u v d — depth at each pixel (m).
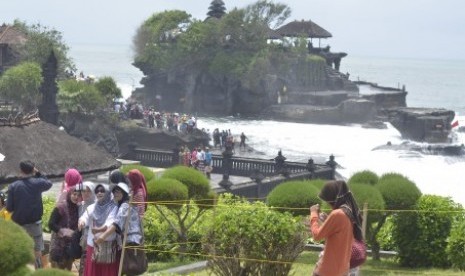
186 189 22.27
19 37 111.12
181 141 89.62
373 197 23.20
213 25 155.12
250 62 152.25
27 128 26.91
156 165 62.22
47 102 61.44
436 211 23.64
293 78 156.75
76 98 78.31
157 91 158.75
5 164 24.77
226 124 137.62
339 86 161.38
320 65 159.50
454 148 104.75
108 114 82.38
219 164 60.94
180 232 22.36
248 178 59.16
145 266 15.59
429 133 118.06
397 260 24.30
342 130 132.88
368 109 145.62
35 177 17.09
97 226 15.37
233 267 16.30
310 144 112.88
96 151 28.06
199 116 150.75
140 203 15.50
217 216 16.75
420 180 81.44
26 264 12.27
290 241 16.25
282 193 23.98
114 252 15.32
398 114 123.75
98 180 30.80
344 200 12.40
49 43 108.62
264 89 152.00
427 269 23.19
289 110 147.75
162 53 156.62
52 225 16.91
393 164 94.25
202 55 155.12
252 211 16.58
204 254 18.14
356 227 12.42
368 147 109.12
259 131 128.12
